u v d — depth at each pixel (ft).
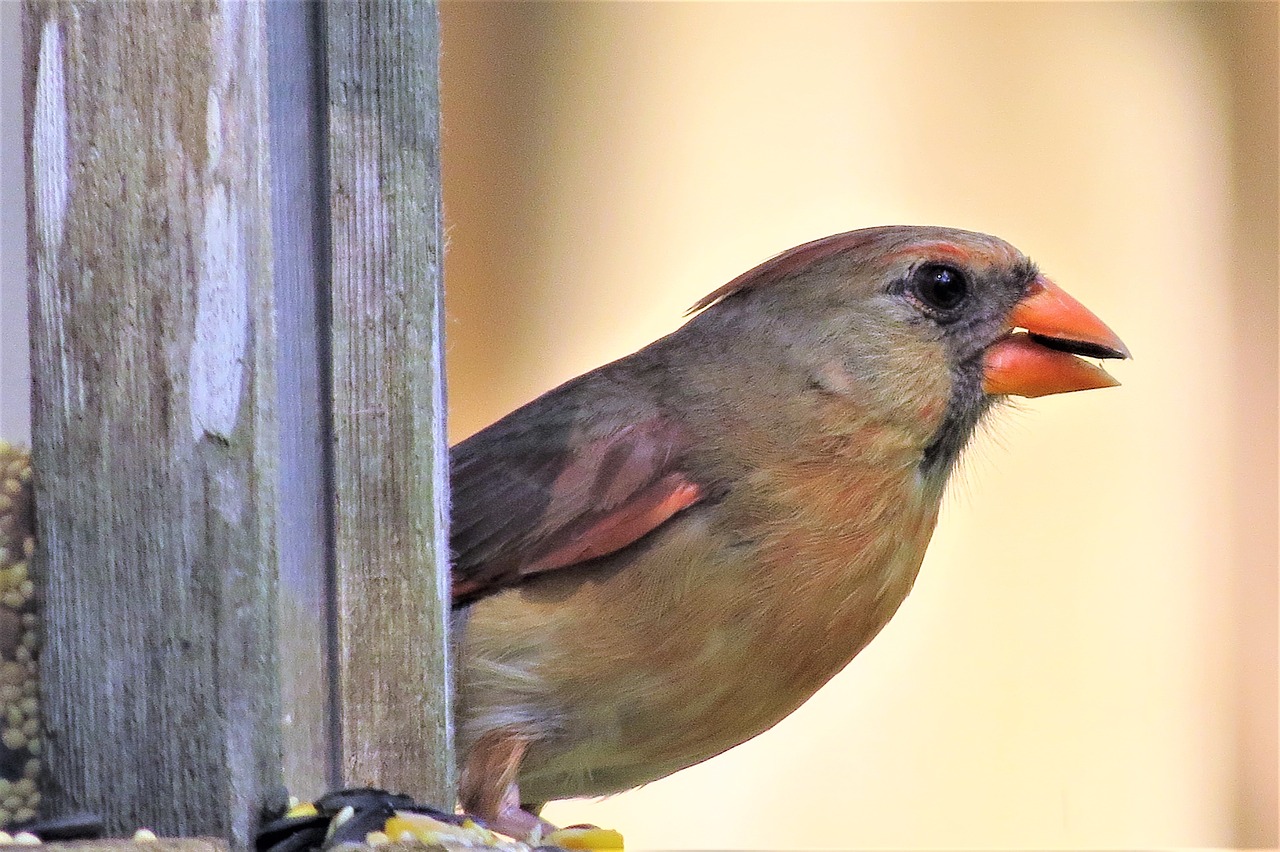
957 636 42.39
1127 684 42.19
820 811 41.52
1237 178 44.09
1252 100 44.27
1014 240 43.83
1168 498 43.09
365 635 17.42
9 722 16.12
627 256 45.11
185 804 15.74
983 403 22.40
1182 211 43.83
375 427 17.54
